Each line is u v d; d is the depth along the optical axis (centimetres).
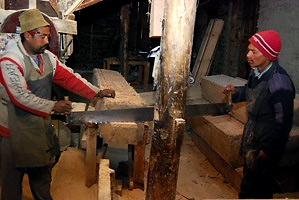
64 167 287
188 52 153
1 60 187
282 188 306
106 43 1001
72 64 930
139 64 808
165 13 151
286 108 197
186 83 157
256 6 580
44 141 208
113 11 926
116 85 354
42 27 191
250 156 221
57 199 249
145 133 270
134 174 287
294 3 458
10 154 205
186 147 434
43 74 206
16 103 190
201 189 319
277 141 203
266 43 200
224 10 693
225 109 244
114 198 268
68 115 213
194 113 237
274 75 204
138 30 926
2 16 309
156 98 163
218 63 740
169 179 166
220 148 326
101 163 228
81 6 433
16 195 215
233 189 319
